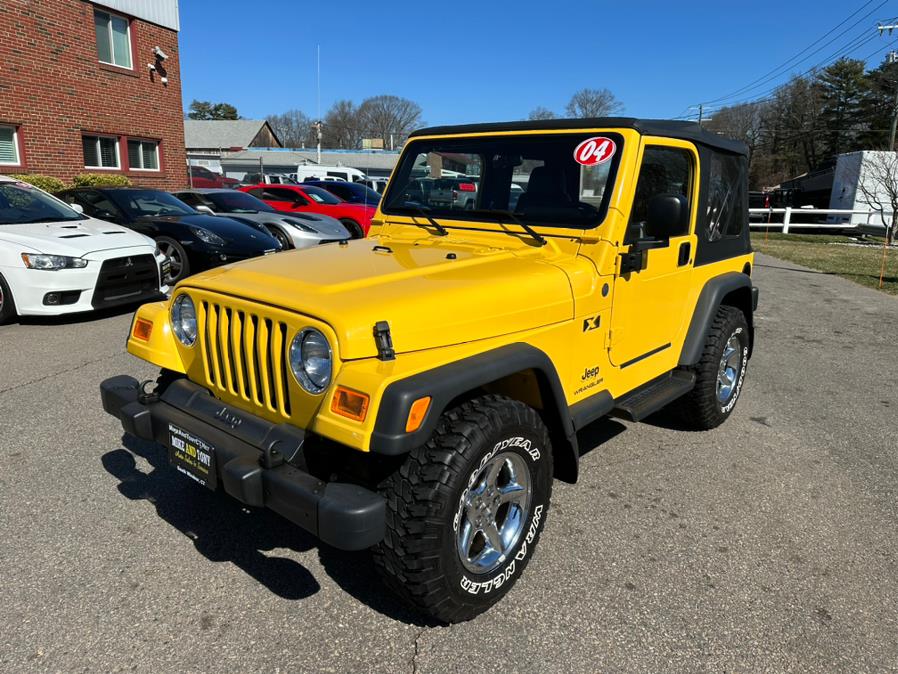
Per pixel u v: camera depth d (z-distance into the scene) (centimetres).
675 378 412
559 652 244
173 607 263
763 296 1024
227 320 264
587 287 304
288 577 285
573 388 311
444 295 249
